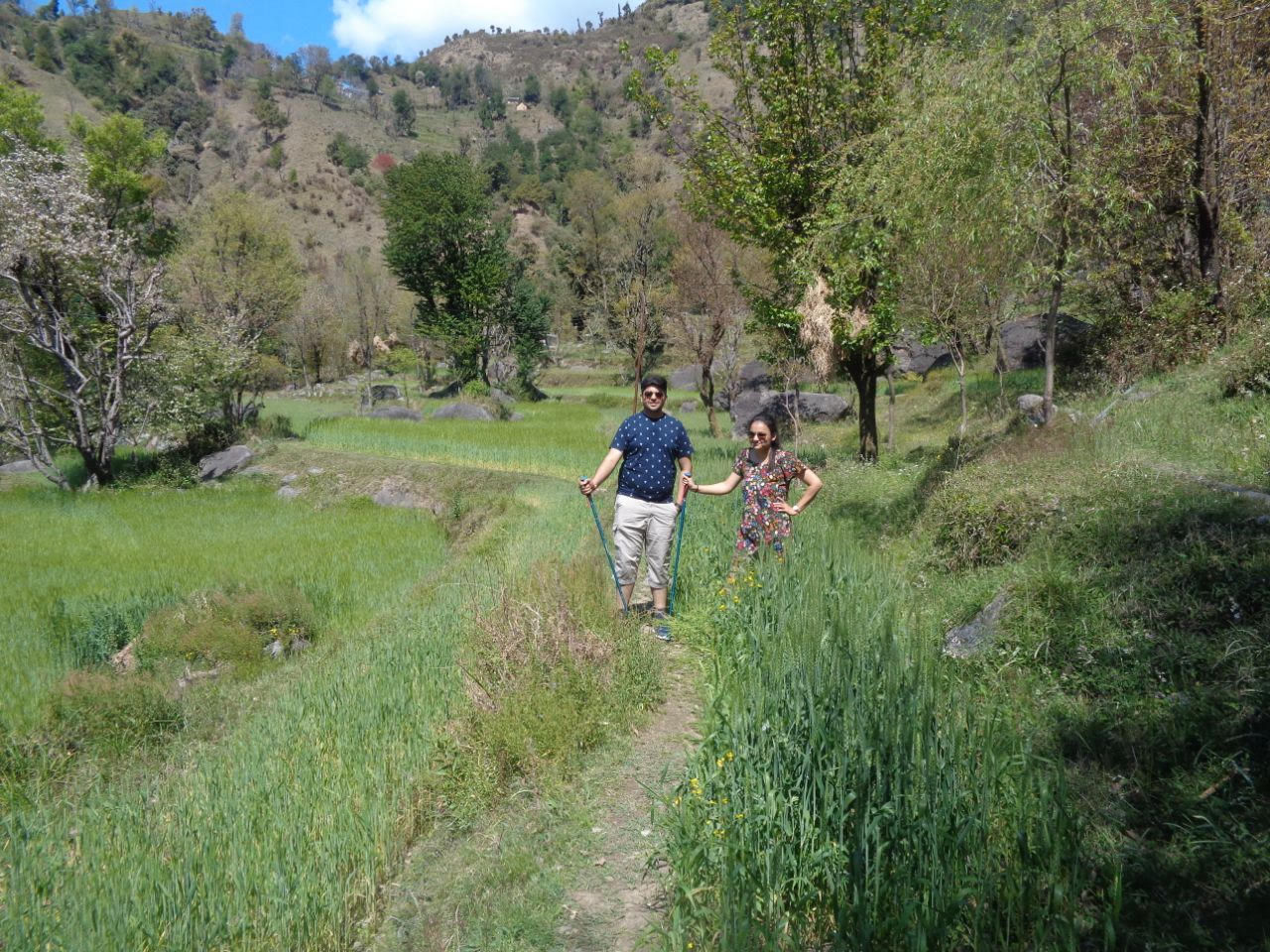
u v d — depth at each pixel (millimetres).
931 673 3850
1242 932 2883
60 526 17438
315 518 18156
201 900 3830
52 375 24641
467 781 4758
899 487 11633
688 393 47938
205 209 40844
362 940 3727
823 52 14695
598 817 4402
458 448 23391
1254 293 13273
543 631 6078
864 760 3354
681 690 5848
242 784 5023
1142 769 3924
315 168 153000
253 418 30016
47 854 4531
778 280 16391
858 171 12695
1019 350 24688
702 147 15992
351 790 4676
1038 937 2738
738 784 3746
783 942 3078
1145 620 5047
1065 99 9562
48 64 149500
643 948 3414
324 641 9227
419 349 58875
